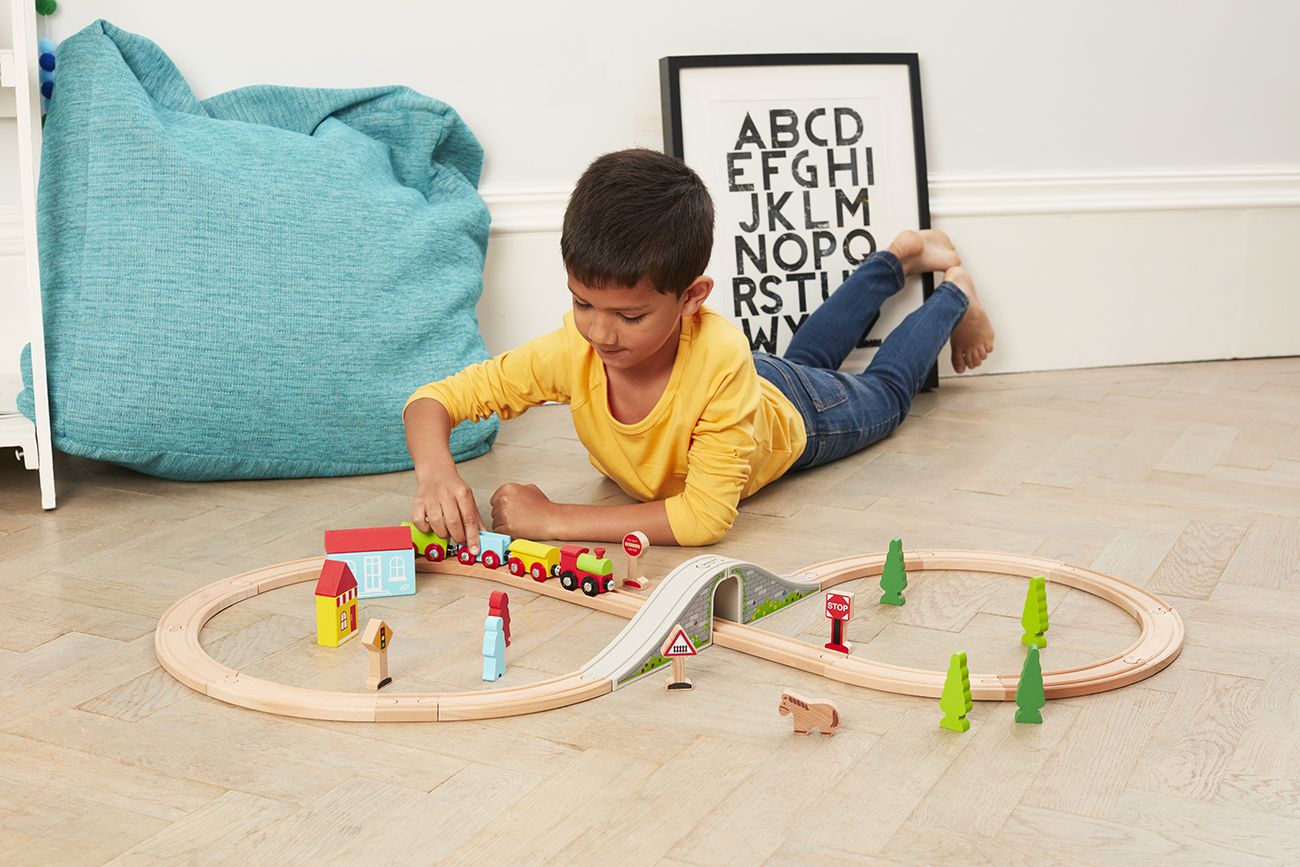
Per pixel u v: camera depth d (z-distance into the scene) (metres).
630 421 1.41
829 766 0.90
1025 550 1.36
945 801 0.85
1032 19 2.18
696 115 2.04
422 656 1.09
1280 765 0.90
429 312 1.70
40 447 1.50
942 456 1.74
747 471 1.38
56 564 1.32
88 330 1.54
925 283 2.16
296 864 0.78
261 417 1.59
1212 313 2.32
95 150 1.59
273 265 1.61
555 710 0.98
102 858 0.78
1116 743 0.93
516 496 1.41
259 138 1.71
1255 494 1.55
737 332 1.39
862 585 1.26
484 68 2.00
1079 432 1.85
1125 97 2.23
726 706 0.99
